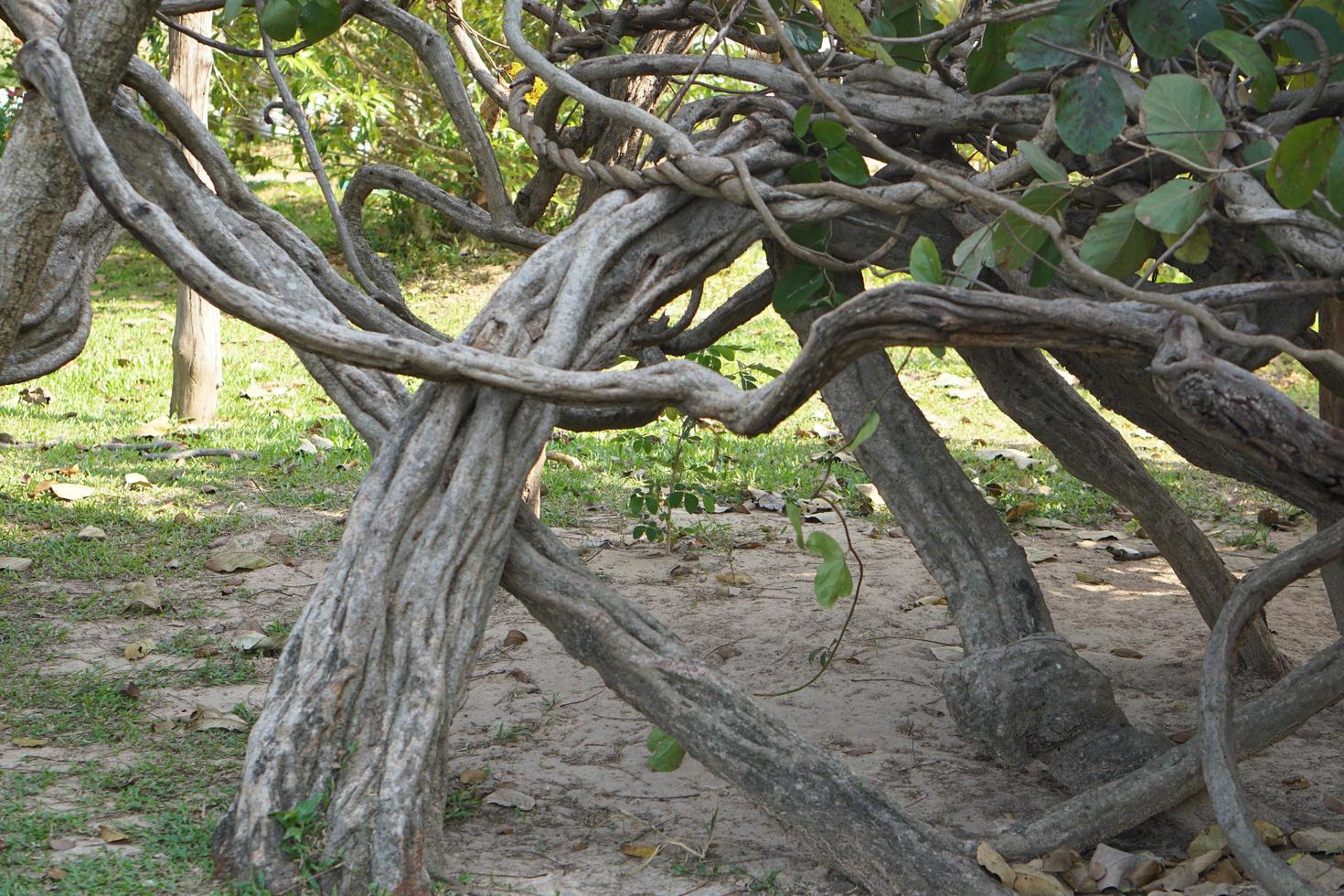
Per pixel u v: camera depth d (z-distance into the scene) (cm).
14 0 329
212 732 380
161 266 1447
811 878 297
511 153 1166
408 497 284
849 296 354
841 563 271
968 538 340
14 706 397
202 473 727
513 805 338
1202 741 250
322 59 1137
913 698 447
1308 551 260
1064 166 313
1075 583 607
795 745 279
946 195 279
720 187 308
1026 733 313
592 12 408
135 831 300
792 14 355
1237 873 301
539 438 299
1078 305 246
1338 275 248
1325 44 256
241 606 516
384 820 258
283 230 357
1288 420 226
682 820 334
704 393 275
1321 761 395
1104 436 423
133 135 334
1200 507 746
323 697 266
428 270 1328
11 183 319
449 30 488
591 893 284
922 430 348
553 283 309
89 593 523
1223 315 257
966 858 275
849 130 334
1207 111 240
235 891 255
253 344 1144
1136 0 260
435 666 274
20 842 292
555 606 297
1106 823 292
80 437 810
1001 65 310
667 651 290
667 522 620
